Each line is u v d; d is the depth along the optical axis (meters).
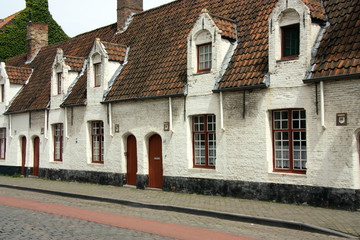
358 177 12.11
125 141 19.41
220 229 10.52
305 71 13.14
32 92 26.05
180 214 12.85
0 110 27.58
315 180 12.83
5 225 10.99
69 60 23.11
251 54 15.11
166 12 21.50
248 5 17.23
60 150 23.38
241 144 14.72
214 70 15.59
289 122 13.81
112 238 9.42
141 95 17.92
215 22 15.72
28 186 20.38
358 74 11.73
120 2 24.03
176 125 16.88
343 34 13.07
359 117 11.92
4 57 35.34
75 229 10.43
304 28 13.24
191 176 16.31
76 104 21.39
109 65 20.22
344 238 9.44
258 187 14.23
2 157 27.98
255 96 14.36
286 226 10.68
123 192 17.33
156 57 19.09
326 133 12.60
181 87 16.61
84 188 19.02
